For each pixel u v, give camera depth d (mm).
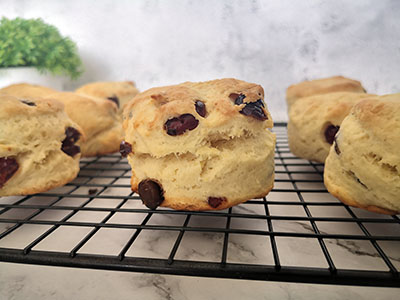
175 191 124
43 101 159
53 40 348
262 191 131
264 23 385
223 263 93
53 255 99
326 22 371
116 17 409
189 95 125
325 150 179
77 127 173
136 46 414
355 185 124
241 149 126
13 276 102
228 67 403
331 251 111
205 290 95
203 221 133
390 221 113
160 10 400
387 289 93
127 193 166
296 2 374
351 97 181
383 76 372
